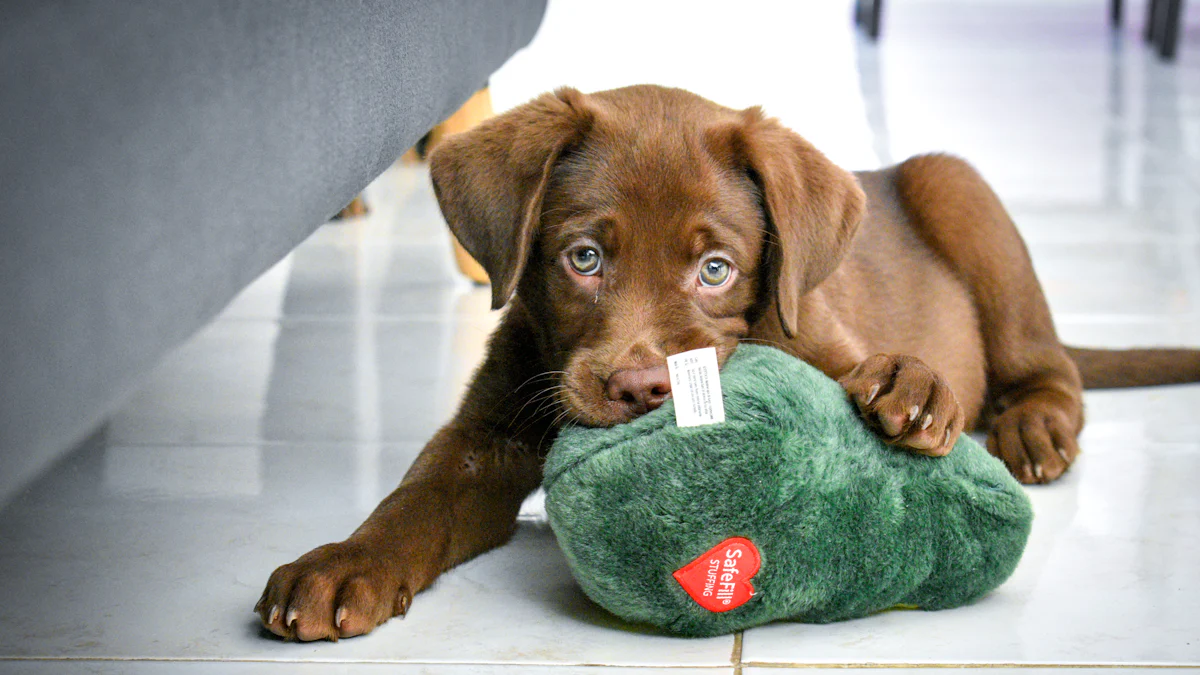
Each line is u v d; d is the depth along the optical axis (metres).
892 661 1.02
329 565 1.07
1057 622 1.06
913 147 2.80
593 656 1.04
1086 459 1.31
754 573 1.03
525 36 1.61
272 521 1.21
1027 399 1.37
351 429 1.39
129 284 0.85
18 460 0.80
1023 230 2.14
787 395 1.04
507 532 1.20
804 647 1.04
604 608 1.08
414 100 1.20
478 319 1.72
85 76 0.83
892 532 1.05
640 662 1.03
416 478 1.17
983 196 1.45
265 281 1.95
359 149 1.09
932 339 1.39
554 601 1.11
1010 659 1.03
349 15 1.07
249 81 0.94
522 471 1.21
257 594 1.11
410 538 1.12
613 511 1.03
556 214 1.17
